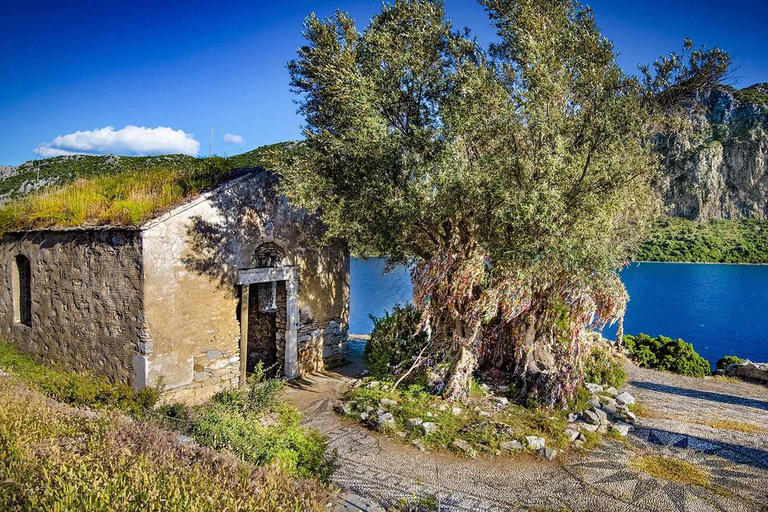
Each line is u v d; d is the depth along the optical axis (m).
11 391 7.02
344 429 9.66
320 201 10.38
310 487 4.87
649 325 32.84
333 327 14.62
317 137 10.70
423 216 9.95
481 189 8.98
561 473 7.83
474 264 10.09
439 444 8.77
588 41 9.48
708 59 9.05
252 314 14.69
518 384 11.65
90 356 11.18
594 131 8.96
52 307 12.28
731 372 14.73
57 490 4.18
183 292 10.61
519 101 9.05
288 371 13.05
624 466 8.11
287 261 13.02
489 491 7.19
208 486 4.48
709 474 7.87
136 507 4.05
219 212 11.28
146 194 11.35
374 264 55.50
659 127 9.95
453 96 9.55
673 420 10.46
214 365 11.27
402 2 10.94
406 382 11.95
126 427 6.03
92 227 10.56
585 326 10.12
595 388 11.80
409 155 9.82
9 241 13.88
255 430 6.78
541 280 10.18
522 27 9.70
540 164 8.79
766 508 6.81
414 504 6.65
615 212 9.30
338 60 10.48
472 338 10.95
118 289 10.41
